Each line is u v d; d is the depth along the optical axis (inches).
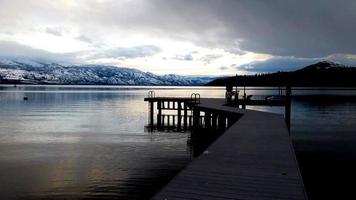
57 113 1859.0
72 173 611.2
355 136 1084.5
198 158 348.2
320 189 555.5
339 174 642.2
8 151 812.0
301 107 2319.1
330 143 965.8
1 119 1542.8
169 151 812.0
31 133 1112.8
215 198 234.7
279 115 754.2
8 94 4402.1
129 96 4212.6
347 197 517.7
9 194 503.2
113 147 863.7
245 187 258.1
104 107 2342.5
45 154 775.7
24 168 649.0
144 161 703.1
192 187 256.5
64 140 974.4
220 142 435.2
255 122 633.6
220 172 296.4
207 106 973.2
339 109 2116.1
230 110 845.8
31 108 2215.8
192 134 1090.7
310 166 701.9
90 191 514.0
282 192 248.2
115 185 541.6
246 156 357.1
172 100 1364.4
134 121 1492.4
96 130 1194.0
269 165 321.4
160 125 1349.7
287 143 428.1
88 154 773.9
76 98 3609.7
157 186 537.0
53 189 524.1
